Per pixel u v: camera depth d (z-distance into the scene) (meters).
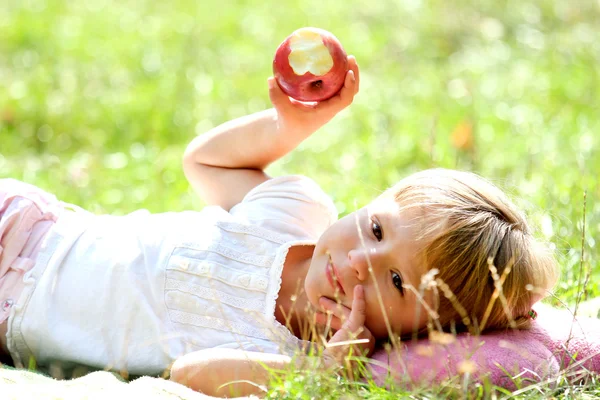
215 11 10.59
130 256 3.13
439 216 2.80
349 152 6.43
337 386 2.54
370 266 2.72
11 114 7.39
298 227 3.26
